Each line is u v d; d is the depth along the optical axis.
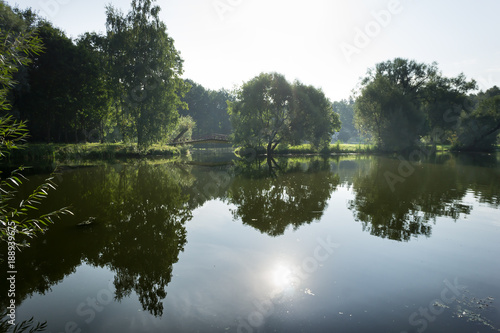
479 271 5.21
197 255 6.00
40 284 4.85
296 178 17.14
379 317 3.89
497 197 11.43
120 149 31.84
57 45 30.89
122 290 4.65
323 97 36.09
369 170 21.03
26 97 29.17
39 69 30.20
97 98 35.59
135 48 30.91
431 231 7.39
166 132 33.53
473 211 9.30
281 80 33.06
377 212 9.29
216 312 4.02
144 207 9.95
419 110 39.62
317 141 37.16
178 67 35.03
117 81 32.09
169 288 4.70
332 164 26.00
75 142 37.03
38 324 3.76
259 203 10.70
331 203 10.62
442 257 5.80
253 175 18.45
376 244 6.52
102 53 34.38
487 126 44.38
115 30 31.72
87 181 14.54
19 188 12.23
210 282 4.86
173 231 7.52
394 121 37.31
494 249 6.21
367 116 40.28
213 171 20.59
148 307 4.14
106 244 6.57
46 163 21.95
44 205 9.70
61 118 34.94
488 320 3.81
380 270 5.25
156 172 19.22
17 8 29.36
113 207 9.80
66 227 7.73
